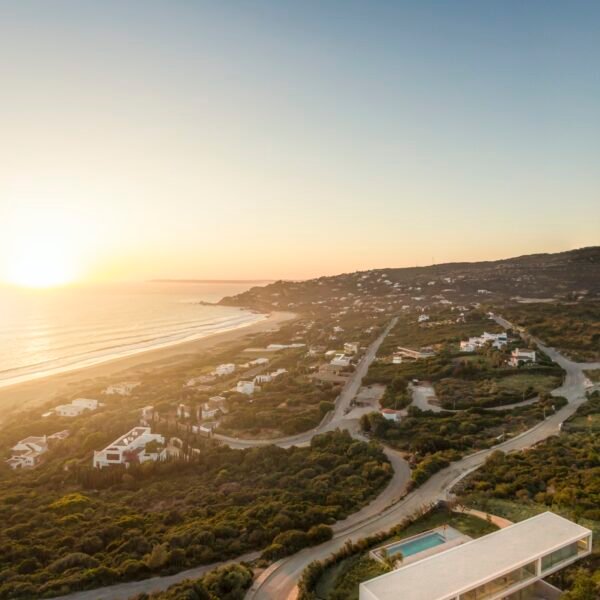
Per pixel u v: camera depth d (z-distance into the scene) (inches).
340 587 1528.1
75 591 1599.4
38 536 2027.6
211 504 2322.8
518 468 2377.0
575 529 1514.5
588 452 2541.8
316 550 1796.3
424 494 2268.7
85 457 3184.1
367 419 3388.3
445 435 3100.4
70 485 2792.8
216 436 3503.9
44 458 3348.9
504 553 1395.2
